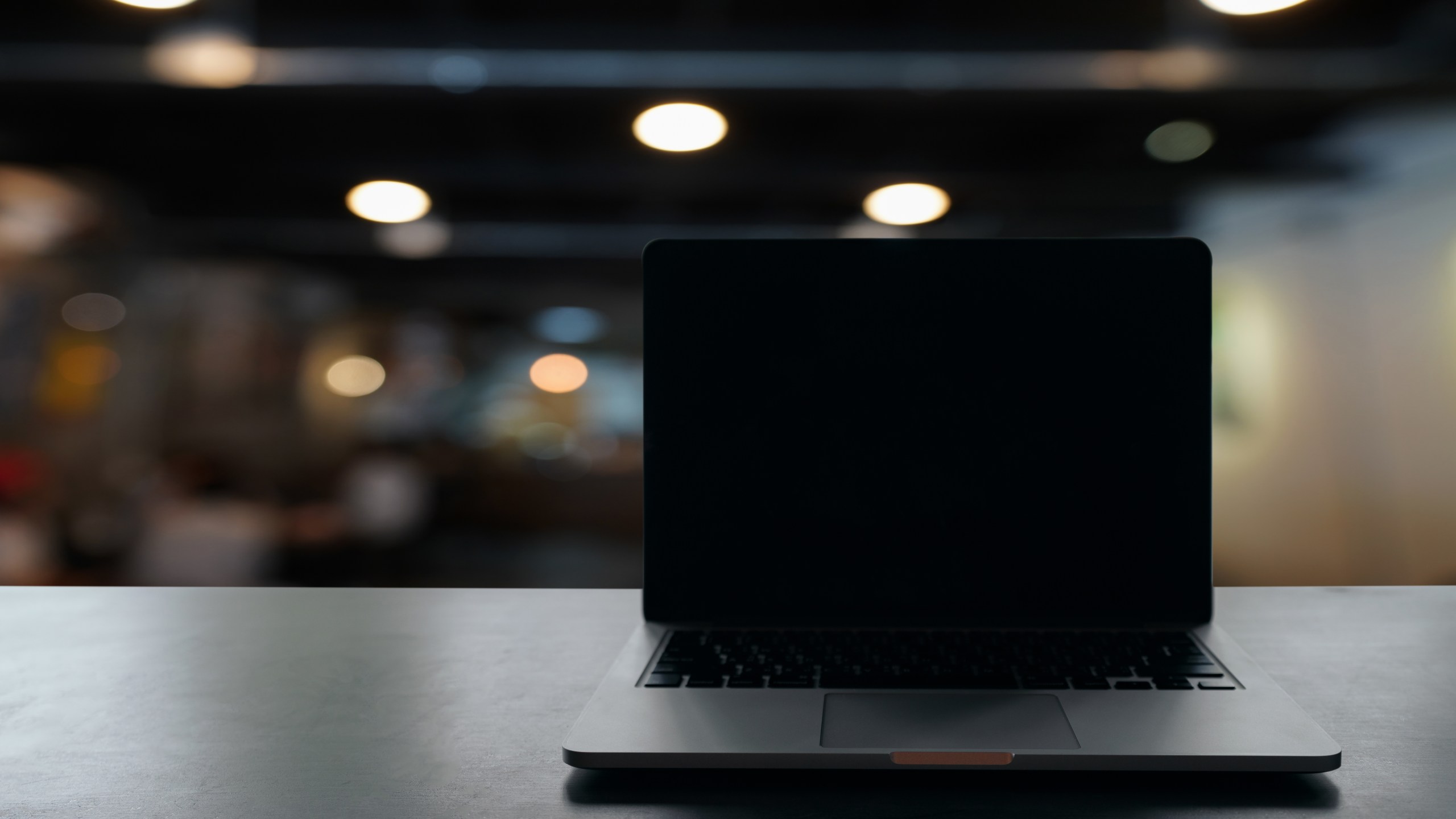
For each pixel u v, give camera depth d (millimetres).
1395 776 434
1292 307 5031
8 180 5301
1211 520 614
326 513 6727
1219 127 4047
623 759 419
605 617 792
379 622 771
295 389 7523
